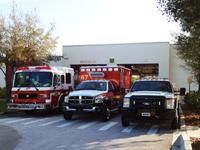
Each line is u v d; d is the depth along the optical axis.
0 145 10.56
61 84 21.48
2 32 30.12
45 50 31.97
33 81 20.11
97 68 22.81
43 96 19.73
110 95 18.45
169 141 11.63
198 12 12.88
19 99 20.00
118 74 22.34
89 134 13.01
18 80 20.36
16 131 13.61
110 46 45.25
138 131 13.98
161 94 14.53
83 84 19.20
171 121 14.42
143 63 44.19
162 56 43.66
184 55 23.98
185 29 16.86
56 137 12.17
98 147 10.33
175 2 13.72
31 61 31.41
